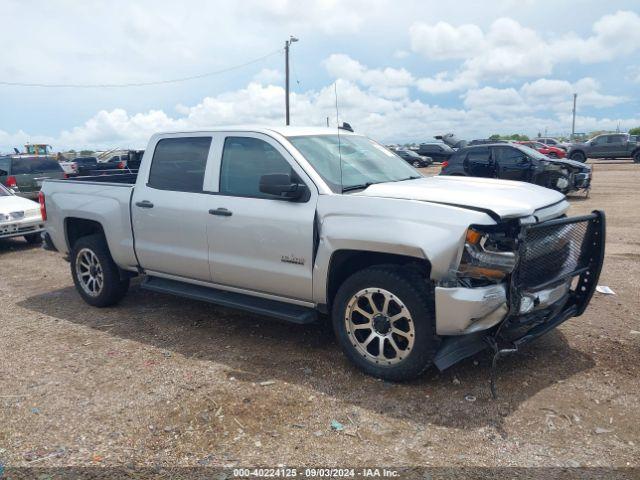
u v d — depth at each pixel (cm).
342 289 401
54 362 450
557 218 402
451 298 347
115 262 570
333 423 340
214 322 538
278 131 456
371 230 375
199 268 490
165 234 509
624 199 1496
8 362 452
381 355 390
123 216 541
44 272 806
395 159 521
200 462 305
